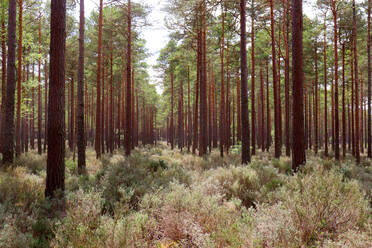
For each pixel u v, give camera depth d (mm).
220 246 3191
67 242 3059
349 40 18797
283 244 2885
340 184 4359
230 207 4820
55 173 5934
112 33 20188
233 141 33219
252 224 3510
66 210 4508
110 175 7395
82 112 11820
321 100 36719
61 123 6109
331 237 3248
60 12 6086
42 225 3922
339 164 12078
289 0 15336
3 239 3080
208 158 15219
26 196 5176
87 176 8172
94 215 3795
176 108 44562
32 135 30281
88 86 33781
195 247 3352
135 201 5145
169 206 4141
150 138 50656
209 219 3973
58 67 6074
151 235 3807
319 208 3430
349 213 3609
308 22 19562
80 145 11539
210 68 26297
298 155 8336
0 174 7754
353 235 2951
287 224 3152
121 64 25172
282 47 19391
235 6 12102
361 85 26141
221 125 18141
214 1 11422
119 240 3090
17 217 4012
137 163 9969
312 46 20969
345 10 16781
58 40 6059
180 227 3711
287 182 5348
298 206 3465
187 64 25562
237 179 6336
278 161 11477
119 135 32219
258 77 28641
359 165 14672
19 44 13625
